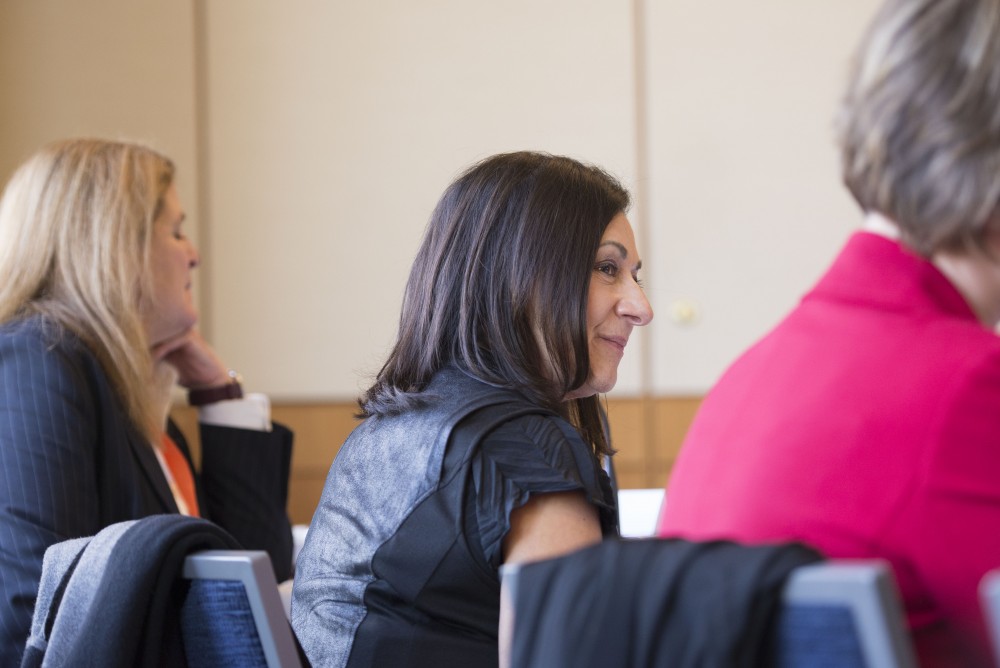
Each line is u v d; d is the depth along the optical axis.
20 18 8.25
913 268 1.63
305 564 2.50
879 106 1.55
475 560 2.25
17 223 3.91
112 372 3.76
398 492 2.35
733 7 8.55
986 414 1.49
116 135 8.31
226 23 8.44
